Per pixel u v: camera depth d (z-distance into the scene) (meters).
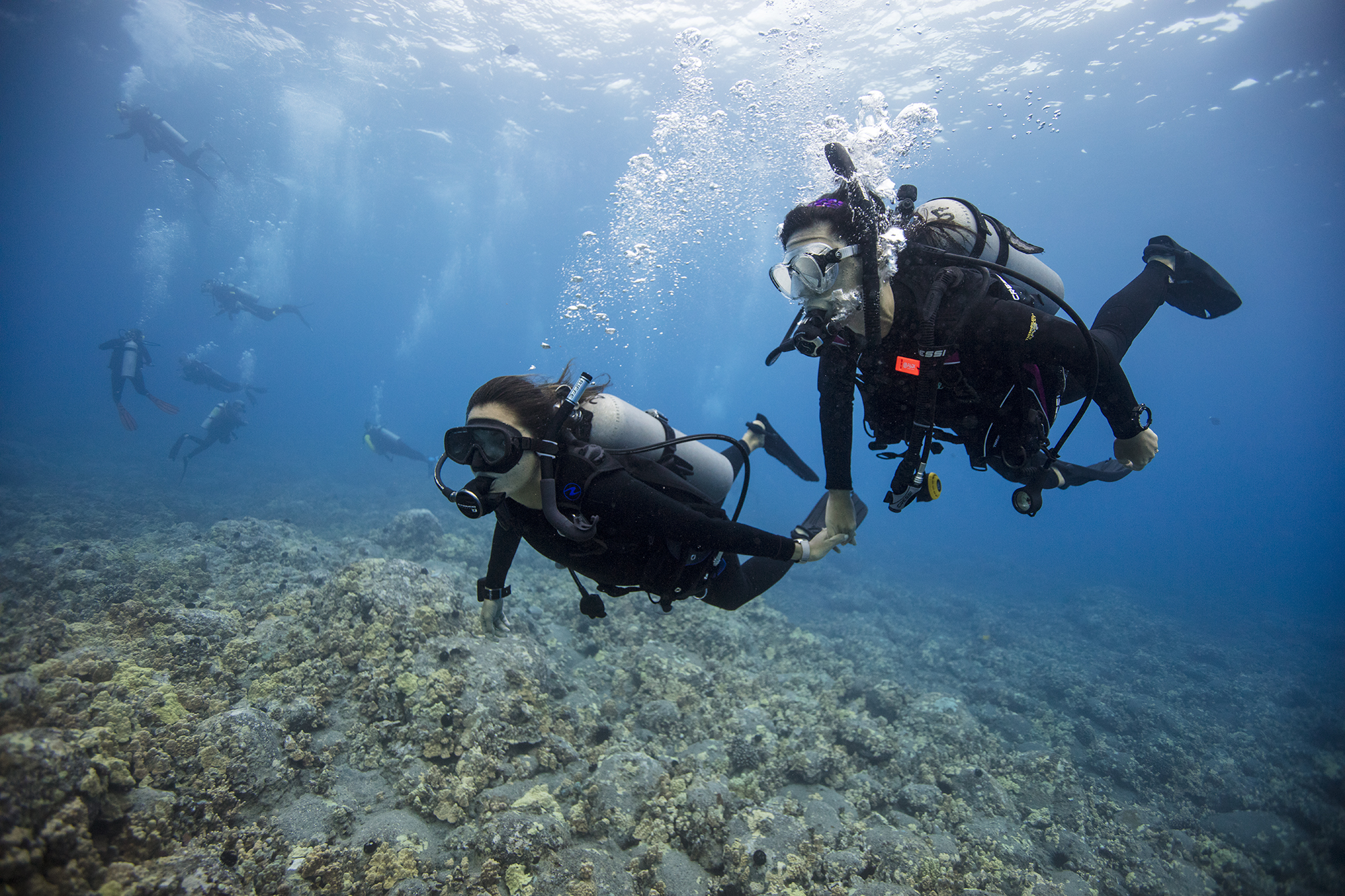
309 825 2.81
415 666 3.87
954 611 13.57
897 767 4.86
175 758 2.73
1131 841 4.55
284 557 6.83
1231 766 6.53
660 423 2.09
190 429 36.66
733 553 1.80
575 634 6.32
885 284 1.64
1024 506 1.87
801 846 3.34
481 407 1.62
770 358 1.75
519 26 24.20
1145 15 18.44
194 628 4.05
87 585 4.91
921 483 1.74
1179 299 2.37
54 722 2.36
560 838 3.03
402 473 26.72
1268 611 18.59
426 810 3.12
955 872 3.58
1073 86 21.58
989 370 1.68
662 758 3.93
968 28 19.25
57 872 1.83
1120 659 10.71
